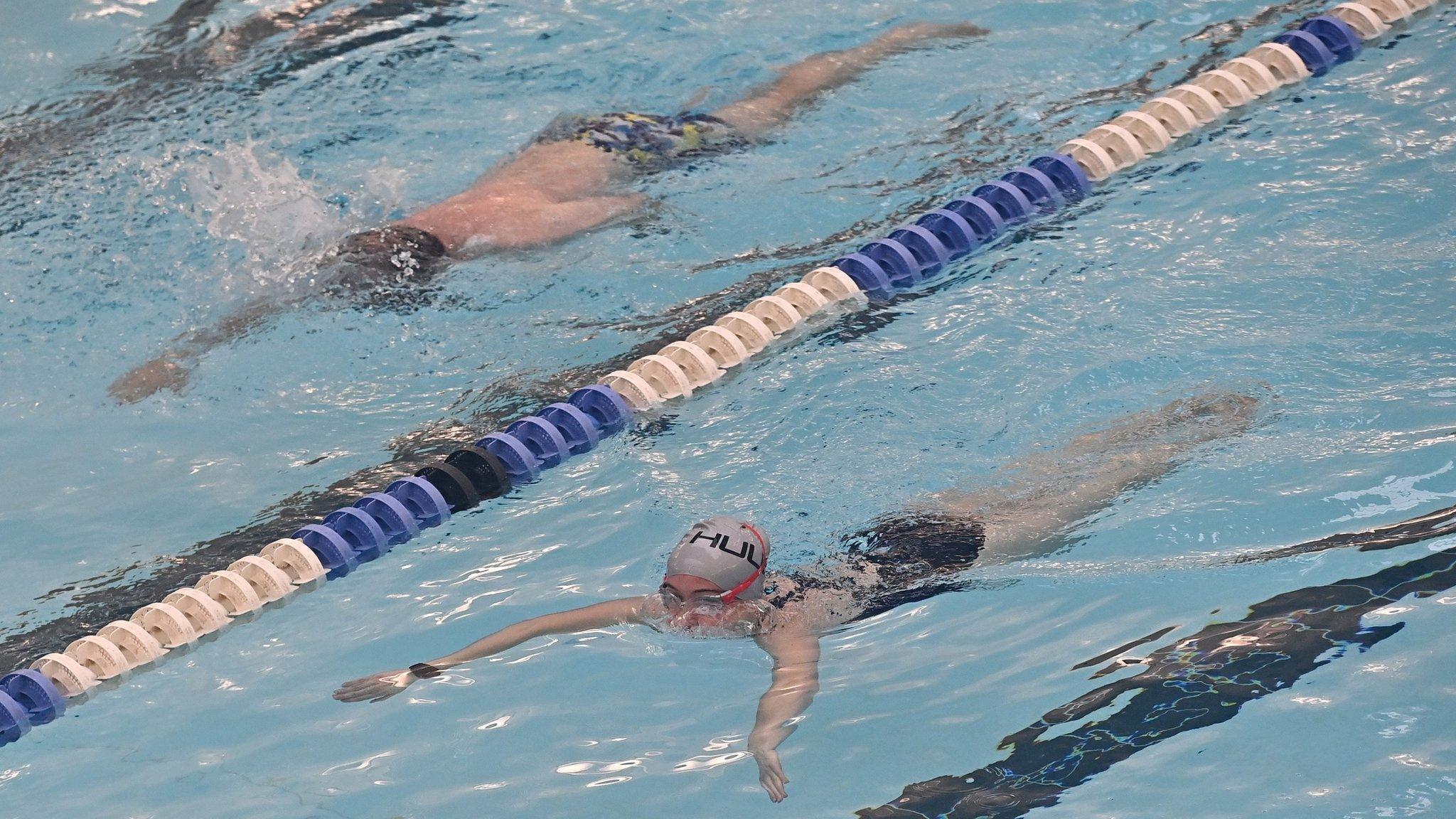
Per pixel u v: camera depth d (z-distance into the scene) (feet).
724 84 70.33
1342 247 49.65
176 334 54.08
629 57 73.77
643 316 53.42
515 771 31.17
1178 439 40.60
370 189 62.13
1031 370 45.52
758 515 40.14
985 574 36.42
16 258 58.49
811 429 44.50
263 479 46.26
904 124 65.51
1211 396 42.34
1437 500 35.81
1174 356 44.86
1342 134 57.88
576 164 62.08
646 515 41.52
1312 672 30.35
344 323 54.29
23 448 48.65
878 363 47.67
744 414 46.32
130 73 75.36
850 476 41.55
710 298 54.13
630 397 48.01
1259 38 68.90
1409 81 61.26
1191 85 64.13
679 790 29.73
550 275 56.08
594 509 42.52
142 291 56.44
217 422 49.47
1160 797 27.45
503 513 43.27
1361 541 34.78
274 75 73.82
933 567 36.91
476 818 29.71
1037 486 39.63
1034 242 54.54
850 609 35.70
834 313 51.75
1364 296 46.44
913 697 31.89
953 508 39.27
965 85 68.54
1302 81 63.62
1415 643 30.68
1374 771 27.17
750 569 35.22
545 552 40.63
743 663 34.27
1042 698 31.12
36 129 69.72
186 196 62.34
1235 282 48.75
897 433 43.45
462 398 49.67
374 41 77.25
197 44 78.13
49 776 33.09
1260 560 34.91
